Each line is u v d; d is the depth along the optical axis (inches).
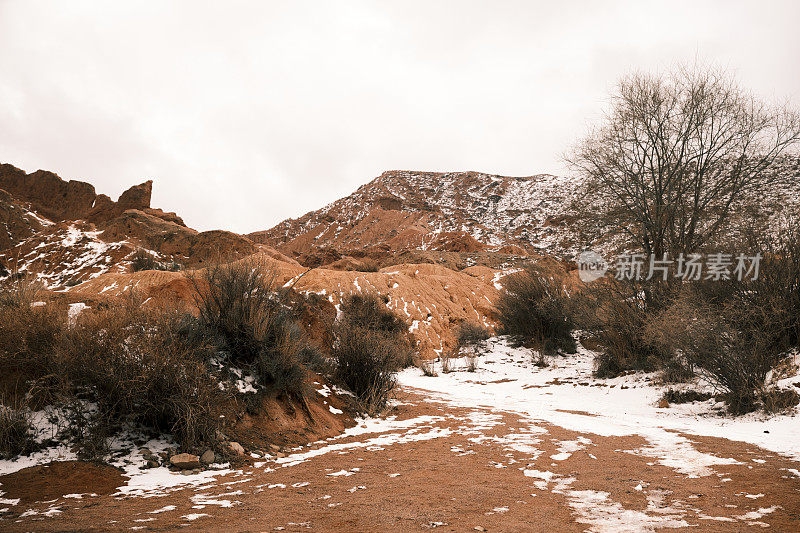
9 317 251.0
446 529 137.7
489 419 390.3
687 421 389.1
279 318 370.0
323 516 152.8
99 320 260.5
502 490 186.2
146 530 136.0
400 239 5851.4
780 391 389.4
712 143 796.6
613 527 138.8
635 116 812.0
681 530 134.6
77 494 181.6
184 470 219.8
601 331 765.9
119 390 239.1
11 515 153.6
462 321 1163.9
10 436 211.3
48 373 243.3
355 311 880.3
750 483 188.4
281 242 7480.3
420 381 737.6
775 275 497.7
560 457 249.6
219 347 312.5
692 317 483.5
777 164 770.2
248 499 175.3
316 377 409.4
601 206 866.1
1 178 4985.2
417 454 262.7
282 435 289.4
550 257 995.3
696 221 787.4
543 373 762.2
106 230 3129.9
